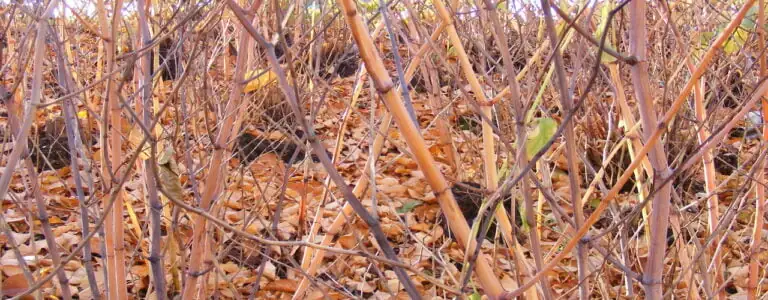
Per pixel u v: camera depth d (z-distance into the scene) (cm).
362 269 239
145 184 181
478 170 226
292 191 291
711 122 177
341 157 344
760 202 146
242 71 133
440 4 112
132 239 245
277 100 315
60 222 269
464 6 207
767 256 218
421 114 395
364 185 151
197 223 134
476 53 276
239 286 228
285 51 89
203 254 164
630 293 145
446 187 85
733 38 150
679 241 146
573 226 118
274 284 229
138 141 182
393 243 262
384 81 80
